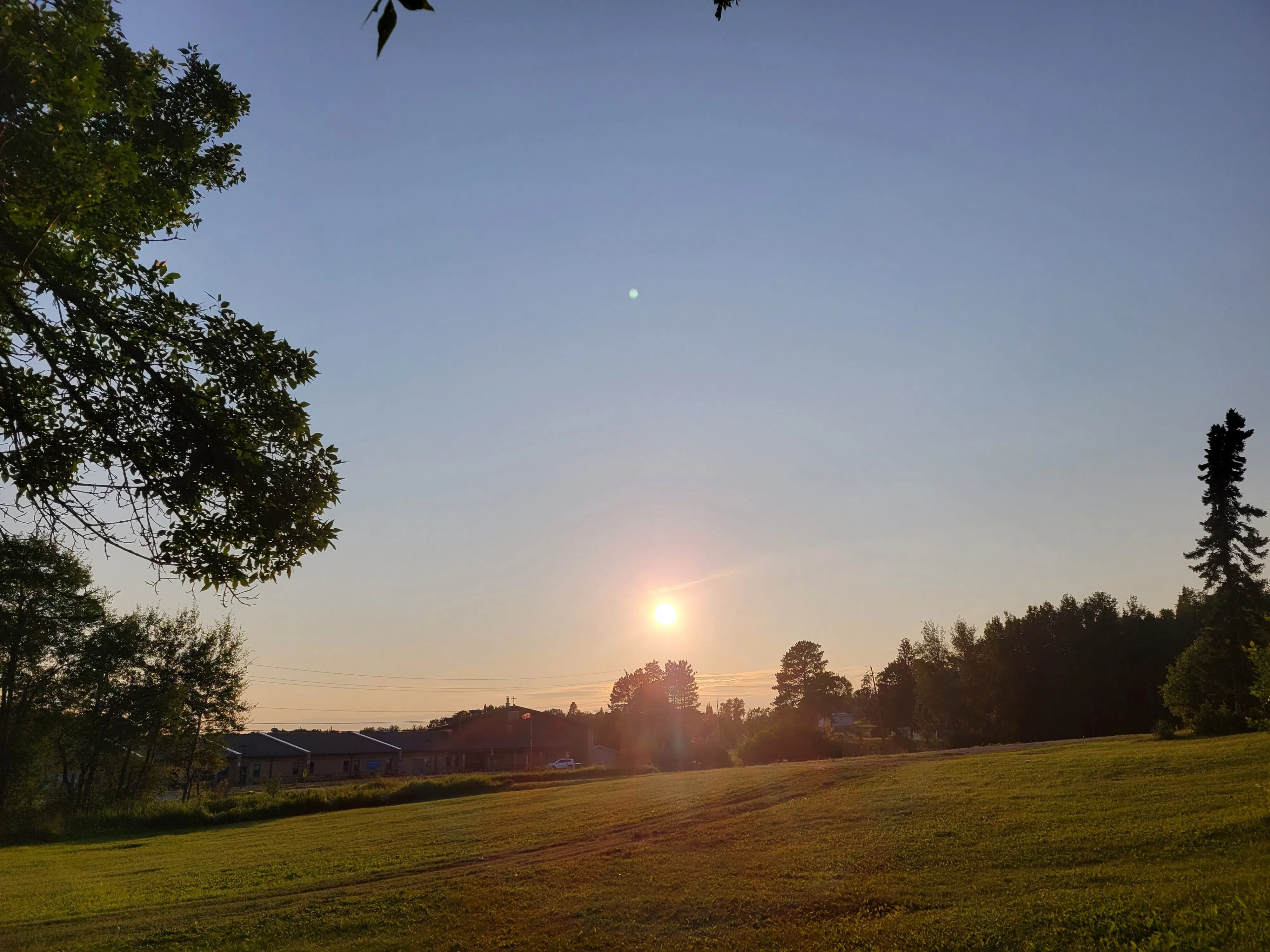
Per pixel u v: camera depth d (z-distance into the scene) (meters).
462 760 97.19
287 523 10.33
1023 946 10.86
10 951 15.44
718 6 6.67
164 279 10.45
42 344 9.68
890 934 12.15
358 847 27.09
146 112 10.03
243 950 14.55
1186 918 10.80
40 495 9.77
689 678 153.50
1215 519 57.12
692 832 23.20
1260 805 17.19
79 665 52.09
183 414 9.91
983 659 93.06
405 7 3.38
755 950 12.34
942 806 22.66
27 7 7.94
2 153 8.11
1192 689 54.19
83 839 41.12
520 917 15.26
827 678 125.50
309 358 10.90
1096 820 18.23
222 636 61.59
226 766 77.75
